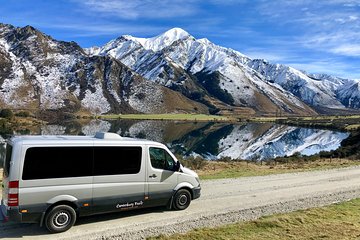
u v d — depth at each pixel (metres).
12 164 11.33
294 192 19.20
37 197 11.56
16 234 11.66
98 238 11.58
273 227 13.76
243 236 12.70
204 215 14.43
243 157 71.50
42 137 12.66
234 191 18.80
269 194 18.50
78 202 12.27
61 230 11.95
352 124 181.25
